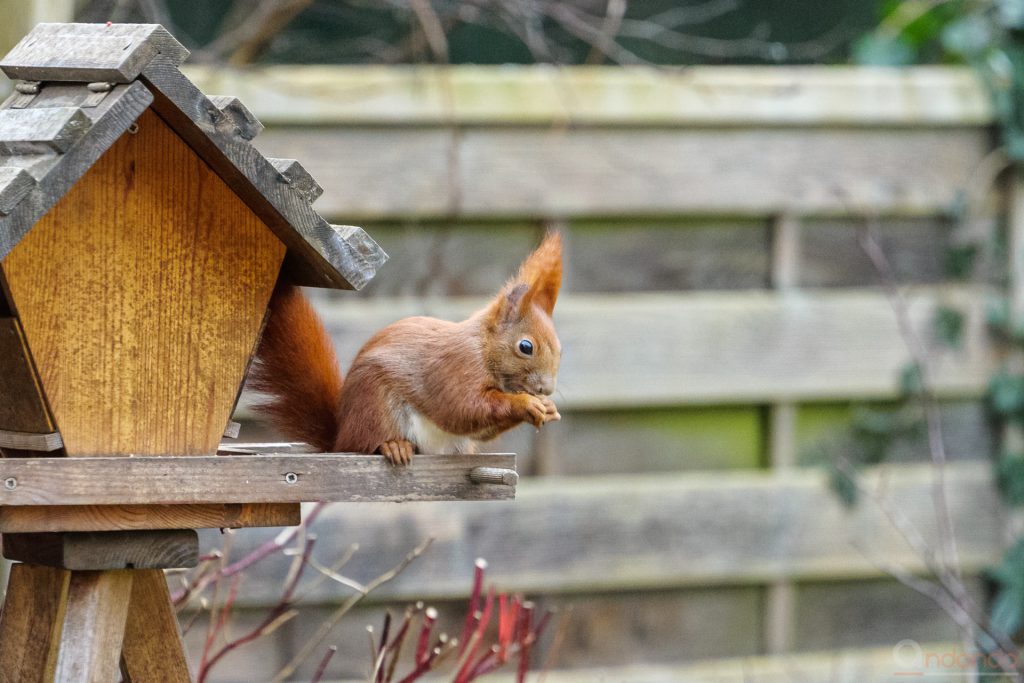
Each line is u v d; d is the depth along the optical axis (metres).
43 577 4.82
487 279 8.47
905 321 8.11
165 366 4.59
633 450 8.77
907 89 9.09
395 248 8.32
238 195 4.68
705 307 8.73
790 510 8.88
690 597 8.87
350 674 8.19
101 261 4.44
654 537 8.65
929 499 9.10
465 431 4.91
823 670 8.84
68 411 4.42
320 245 4.64
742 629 8.96
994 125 9.27
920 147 9.17
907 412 9.12
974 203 9.26
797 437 9.03
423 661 5.23
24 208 3.98
